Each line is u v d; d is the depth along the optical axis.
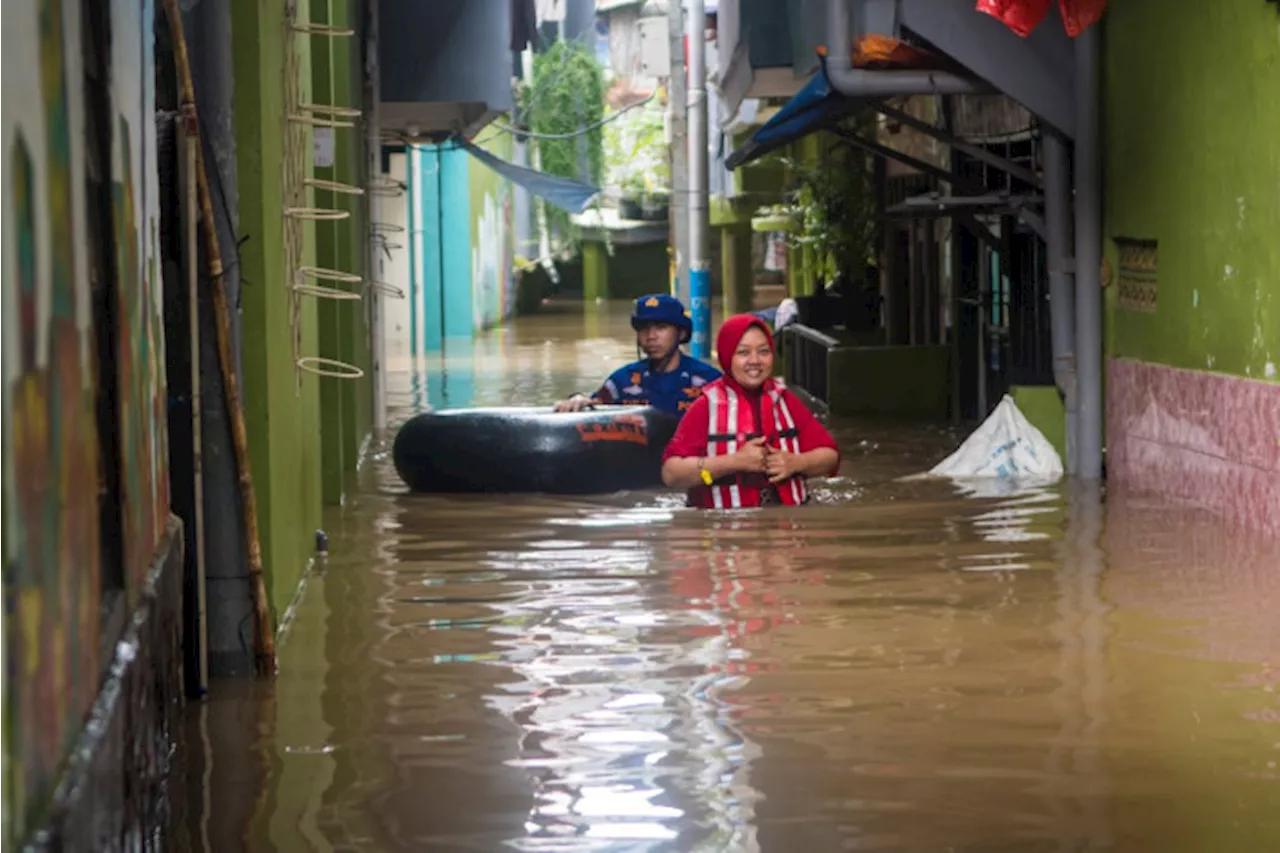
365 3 27.83
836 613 11.70
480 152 37.28
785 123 21.03
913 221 32.91
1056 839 7.36
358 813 7.81
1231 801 7.80
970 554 13.83
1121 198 18.42
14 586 5.05
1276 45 14.84
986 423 19.34
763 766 8.39
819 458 16.38
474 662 10.55
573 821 7.65
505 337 53.91
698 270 39.03
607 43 77.94
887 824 7.56
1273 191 14.91
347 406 20.53
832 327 36.22
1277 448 14.71
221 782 8.30
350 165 22.47
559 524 15.71
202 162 10.33
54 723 5.57
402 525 15.99
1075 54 18.81
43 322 5.73
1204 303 16.44
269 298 11.34
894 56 19.20
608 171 78.44
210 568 10.37
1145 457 17.80
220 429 10.38
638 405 19.08
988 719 9.12
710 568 13.39
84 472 6.45
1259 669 10.06
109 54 7.36
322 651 10.95
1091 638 10.88
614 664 10.41
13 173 5.30
